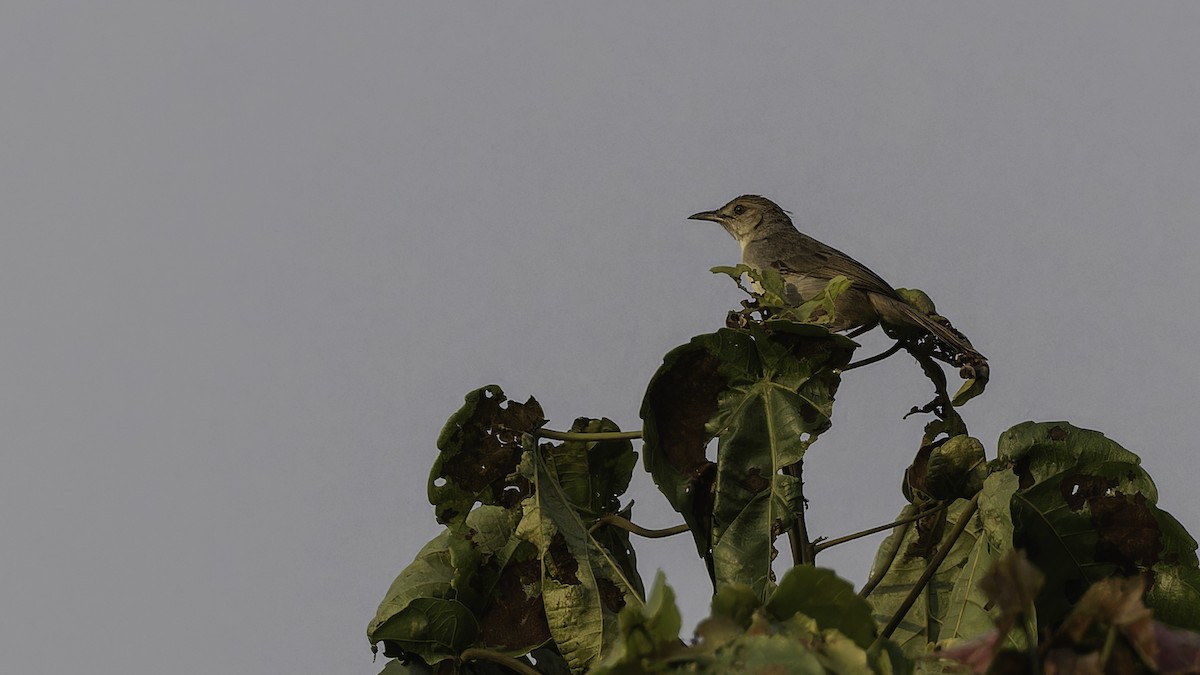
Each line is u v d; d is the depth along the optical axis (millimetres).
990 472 8844
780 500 8969
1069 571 8789
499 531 9773
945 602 9797
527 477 9555
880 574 9555
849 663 5363
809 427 9062
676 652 5375
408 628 9523
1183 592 8578
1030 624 6738
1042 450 8766
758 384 9266
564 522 9461
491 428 9711
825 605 5820
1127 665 4957
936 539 10023
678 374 9297
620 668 5332
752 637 5316
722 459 9070
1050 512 8773
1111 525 8734
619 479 10391
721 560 8844
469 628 9586
